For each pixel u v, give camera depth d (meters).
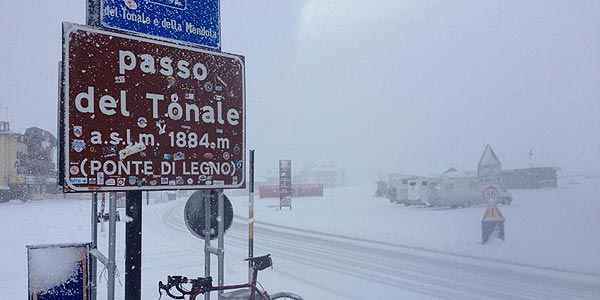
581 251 12.41
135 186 3.60
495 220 14.05
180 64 3.90
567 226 17.02
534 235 15.23
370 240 16.12
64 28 3.36
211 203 4.91
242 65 4.29
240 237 17.53
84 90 3.41
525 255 12.15
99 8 3.56
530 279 9.33
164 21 3.88
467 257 12.15
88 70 3.44
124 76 3.60
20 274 9.48
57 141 3.52
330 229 20.03
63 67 3.34
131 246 3.77
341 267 10.87
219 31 4.25
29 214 28.53
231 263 11.38
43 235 16.44
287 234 18.47
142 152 3.65
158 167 3.72
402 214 25.45
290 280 9.31
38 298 4.03
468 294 8.11
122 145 3.55
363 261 11.77
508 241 14.17
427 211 26.78
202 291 3.93
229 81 4.19
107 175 3.47
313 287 8.66
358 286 8.74
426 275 9.86
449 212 25.55
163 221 26.50
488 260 11.62
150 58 3.74
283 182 33.41
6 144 47.16
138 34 3.70
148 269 10.25
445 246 14.12
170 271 10.03
